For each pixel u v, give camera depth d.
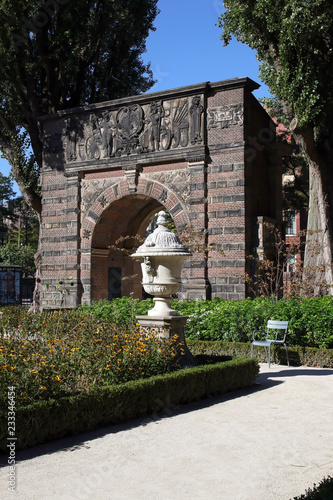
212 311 19.19
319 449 8.30
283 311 17.45
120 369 10.95
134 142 29.48
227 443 8.62
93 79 36.19
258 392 12.61
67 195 31.83
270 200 28.97
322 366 16.31
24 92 34.03
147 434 9.16
